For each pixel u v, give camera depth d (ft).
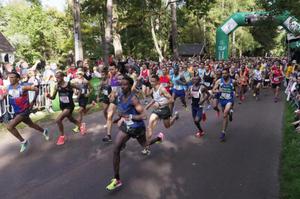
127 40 140.56
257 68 62.34
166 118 27.53
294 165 22.99
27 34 105.09
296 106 45.50
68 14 118.11
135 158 25.57
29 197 19.02
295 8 56.90
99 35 132.57
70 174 22.33
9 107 37.14
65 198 18.88
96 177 21.84
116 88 29.14
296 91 46.96
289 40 93.35
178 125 36.76
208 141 30.40
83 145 28.63
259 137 31.71
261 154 26.48
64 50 116.98
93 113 42.55
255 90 59.21
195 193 19.53
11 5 119.44
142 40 140.56
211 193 19.49
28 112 27.25
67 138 30.66
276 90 55.67
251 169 23.20
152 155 26.30
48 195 19.25
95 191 19.79
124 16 112.88
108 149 27.63
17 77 26.50
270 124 37.40
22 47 107.24
